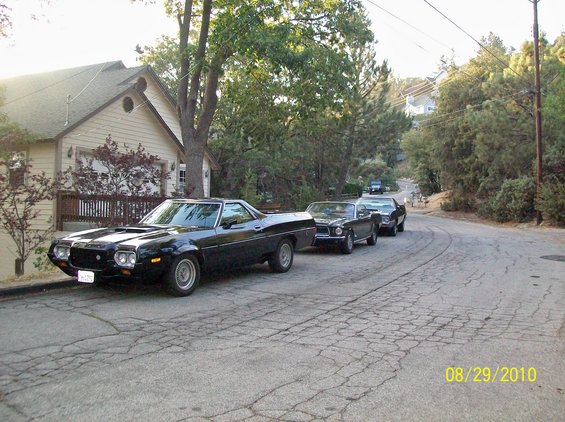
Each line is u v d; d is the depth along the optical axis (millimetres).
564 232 22266
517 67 29703
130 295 8141
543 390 4387
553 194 24875
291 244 10992
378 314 7078
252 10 13391
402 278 10102
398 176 86438
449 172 37312
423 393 4285
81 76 21141
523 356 5270
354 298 8164
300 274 10539
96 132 17281
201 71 15695
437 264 12102
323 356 5227
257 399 4129
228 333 6066
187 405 4008
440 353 5352
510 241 17984
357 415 3850
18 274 10219
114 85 18938
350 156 29844
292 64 13578
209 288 8906
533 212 27531
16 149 14570
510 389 4398
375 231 16672
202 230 8617
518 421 3793
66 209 14859
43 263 10422
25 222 10570
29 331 6031
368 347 5543
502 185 28828
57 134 15445
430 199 50094
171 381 4504
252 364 4965
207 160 23578
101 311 7059
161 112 22562
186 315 6922
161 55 29812
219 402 4066
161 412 3879
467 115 29812
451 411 3945
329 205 15750
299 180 31578
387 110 29938
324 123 26625
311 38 15547
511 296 8359
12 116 17672
